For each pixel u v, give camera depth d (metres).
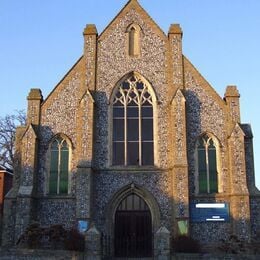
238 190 32.62
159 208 32.91
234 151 33.50
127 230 33.28
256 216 32.81
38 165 34.28
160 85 35.56
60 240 30.33
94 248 27.92
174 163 32.84
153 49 36.34
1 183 48.09
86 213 31.89
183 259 27.19
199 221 32.72
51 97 35.72
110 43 36.53
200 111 35.03
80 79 35.97
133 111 35.34
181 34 36.38
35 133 34.12
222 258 27.09
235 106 34.91
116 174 33.78
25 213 32.16
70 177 34.00
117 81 35.66
